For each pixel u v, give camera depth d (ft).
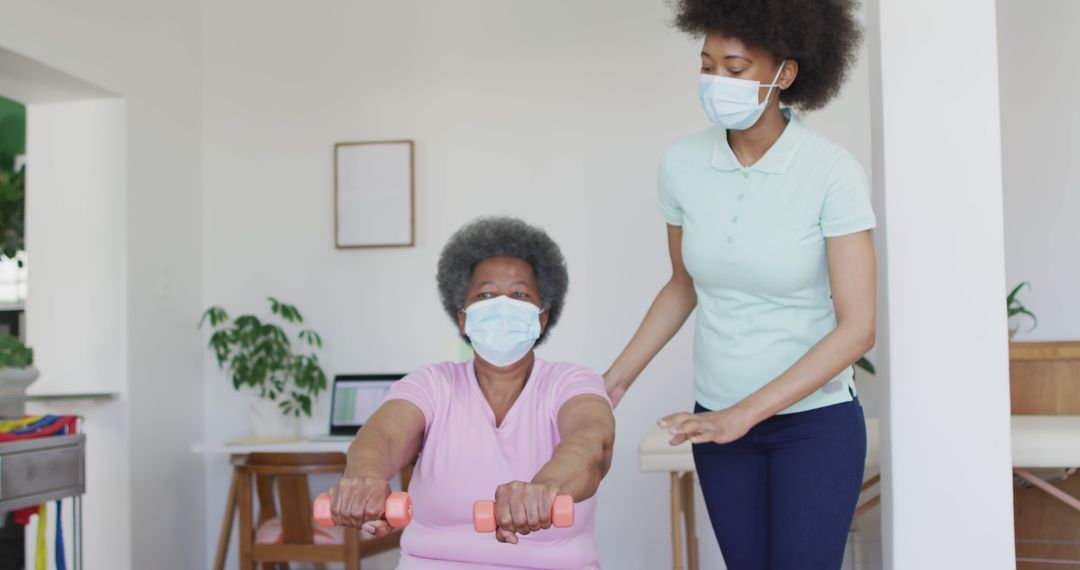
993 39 6.64
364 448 4.65
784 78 5.73
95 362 12.59
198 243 14.21
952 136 6.66
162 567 13.06
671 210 6.28
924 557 6.57
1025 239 12.71
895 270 6.69
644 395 13.07
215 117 14.39
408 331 13.76
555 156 13.48
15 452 9.40
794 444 5.66
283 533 11.61
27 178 12.83
